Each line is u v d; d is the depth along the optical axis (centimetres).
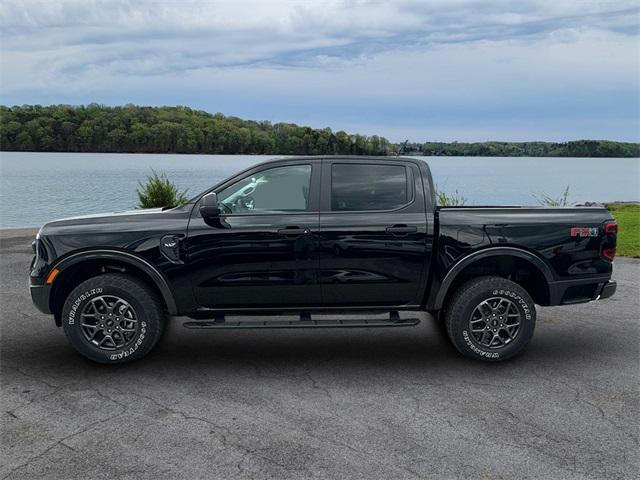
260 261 474
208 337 572
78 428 361
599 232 486
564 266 482
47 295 473
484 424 366
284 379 452
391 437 347
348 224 474
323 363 491
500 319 480
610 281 500
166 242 471
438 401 405
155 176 1523
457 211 483
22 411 389
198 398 412
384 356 510
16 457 324
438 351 523
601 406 394
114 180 5338
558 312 655
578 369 470
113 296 467
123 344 474
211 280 477
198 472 306
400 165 491
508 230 477
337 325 477
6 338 561
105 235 471
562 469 309
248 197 485
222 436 349
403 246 475
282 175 485
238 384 441
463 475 303
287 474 304
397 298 488
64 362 492
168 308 479
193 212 481
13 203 2988
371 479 298
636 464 315
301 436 349
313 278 477
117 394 420
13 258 1017
